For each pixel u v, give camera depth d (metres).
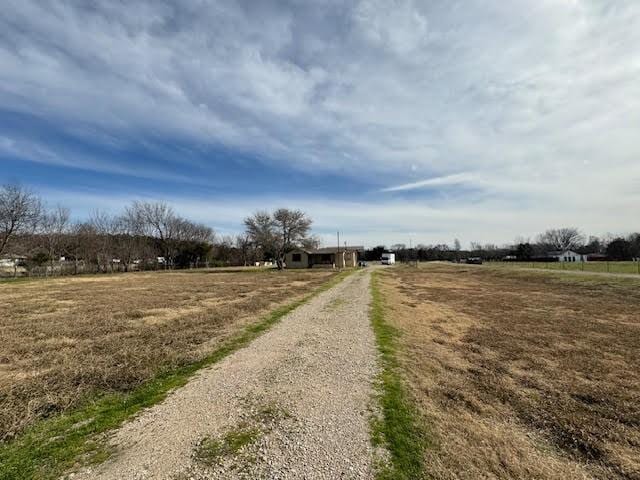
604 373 6.36
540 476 3.32
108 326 10.16
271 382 5.65
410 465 3.38
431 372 6.29
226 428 4.12
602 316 12.19
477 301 16.20
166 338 8.66
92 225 48.84
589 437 4.11
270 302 14.98
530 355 7.48
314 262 59.69
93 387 5.52
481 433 4.11
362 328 9.79
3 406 4.79
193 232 67.88
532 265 50.31
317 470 3.28
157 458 3.50
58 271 41.41
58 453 3.64
